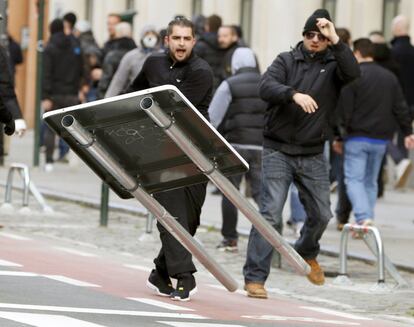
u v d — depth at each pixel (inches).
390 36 1567.4
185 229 636.1
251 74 885.8
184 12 1899.6
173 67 659.4
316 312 666.2
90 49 1514.5
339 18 1615.4
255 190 890.1
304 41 717.9
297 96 696.4
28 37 2070.6
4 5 1002.7
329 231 1016.9
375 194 987.3
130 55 1012.5
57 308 607.2
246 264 705.6
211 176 611.2
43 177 1389.0
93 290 676.1
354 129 969.5
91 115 595.8
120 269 774.5
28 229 965.2
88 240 923.4
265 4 1726.1
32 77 2193.7
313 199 723.4
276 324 607.2
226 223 898.7
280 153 717.3
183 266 657.6
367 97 969.5
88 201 1152.8
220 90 882.8
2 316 575.8
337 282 779.4
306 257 741.3
